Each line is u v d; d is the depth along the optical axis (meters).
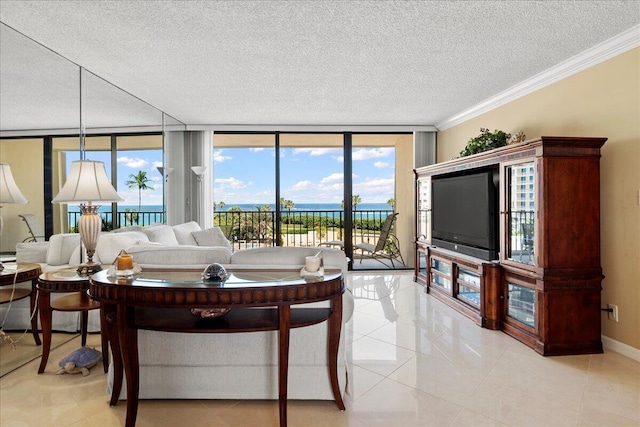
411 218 6.41
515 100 4.01
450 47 2.86
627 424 1.85
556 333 2.72
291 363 2.04
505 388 2.22
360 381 2.31
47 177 3.03
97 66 3.27
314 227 6.24
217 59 3.10
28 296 2.79
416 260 5.22
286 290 1.66
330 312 1.98
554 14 2.35
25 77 2.79
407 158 6.38
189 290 1.61
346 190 6.10
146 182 4.71
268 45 2.82
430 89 3.96
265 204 6.20
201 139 5.84
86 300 2.50
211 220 5.86
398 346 2.89
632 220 2.66
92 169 2.70
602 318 2.89
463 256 3.76
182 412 1.96
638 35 2.55
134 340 1.82
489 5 2.24
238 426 1.83
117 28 2.53
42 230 2.96
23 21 2.42
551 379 2.33
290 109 4.80
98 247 3.08
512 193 3.17
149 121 4.70
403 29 2.56
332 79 3.62
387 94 4.14
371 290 4.76
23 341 2.80
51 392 2.17
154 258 2.12
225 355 2.04
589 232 2.76
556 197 2.73
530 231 2.92
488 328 3.29
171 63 3.19
